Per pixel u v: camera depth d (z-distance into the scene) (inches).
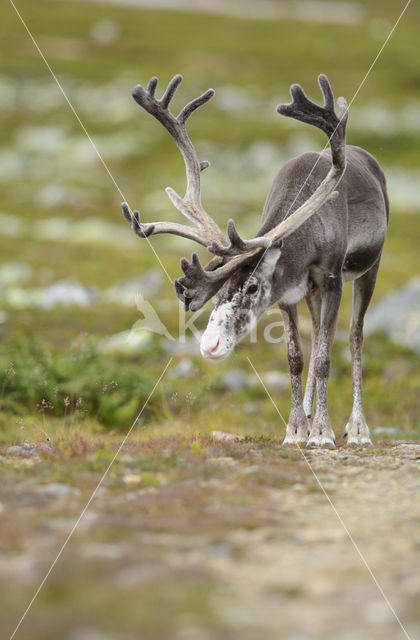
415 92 7303.2
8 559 578.2
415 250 3949.3
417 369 1875.0
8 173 5423.2
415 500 737.6
